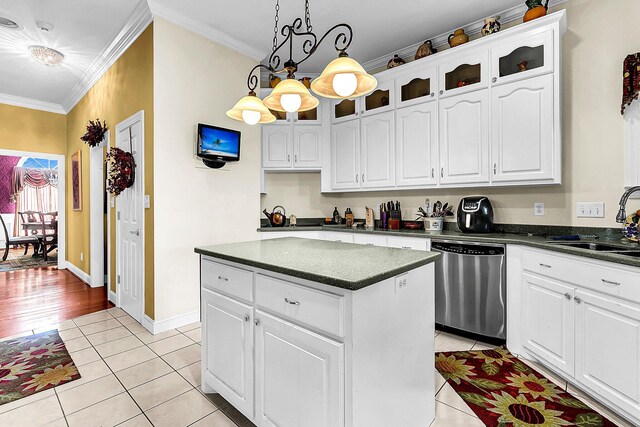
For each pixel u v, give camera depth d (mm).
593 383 1711
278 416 1377
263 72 3875
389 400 1311
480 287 2475
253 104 1794
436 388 1908
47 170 8930
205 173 3031
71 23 2895
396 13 2809
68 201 5406
